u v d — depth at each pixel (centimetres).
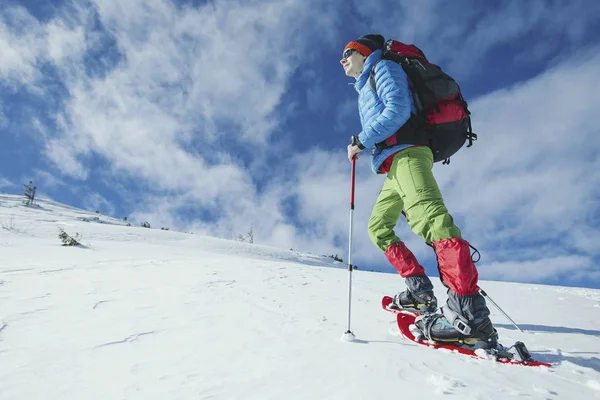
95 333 181
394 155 206
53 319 204
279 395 116
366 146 209
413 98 201
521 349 157
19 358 146
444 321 177
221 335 183
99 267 423
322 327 203
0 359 144
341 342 175
